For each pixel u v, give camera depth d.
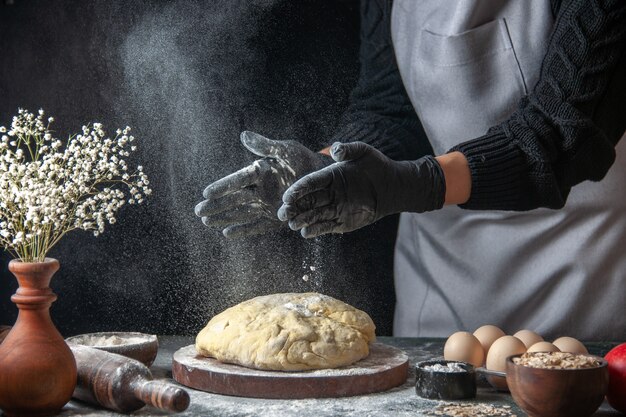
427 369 1.40
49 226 1.37
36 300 1.28
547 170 1.63
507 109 1.95
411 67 2.06
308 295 1.62
